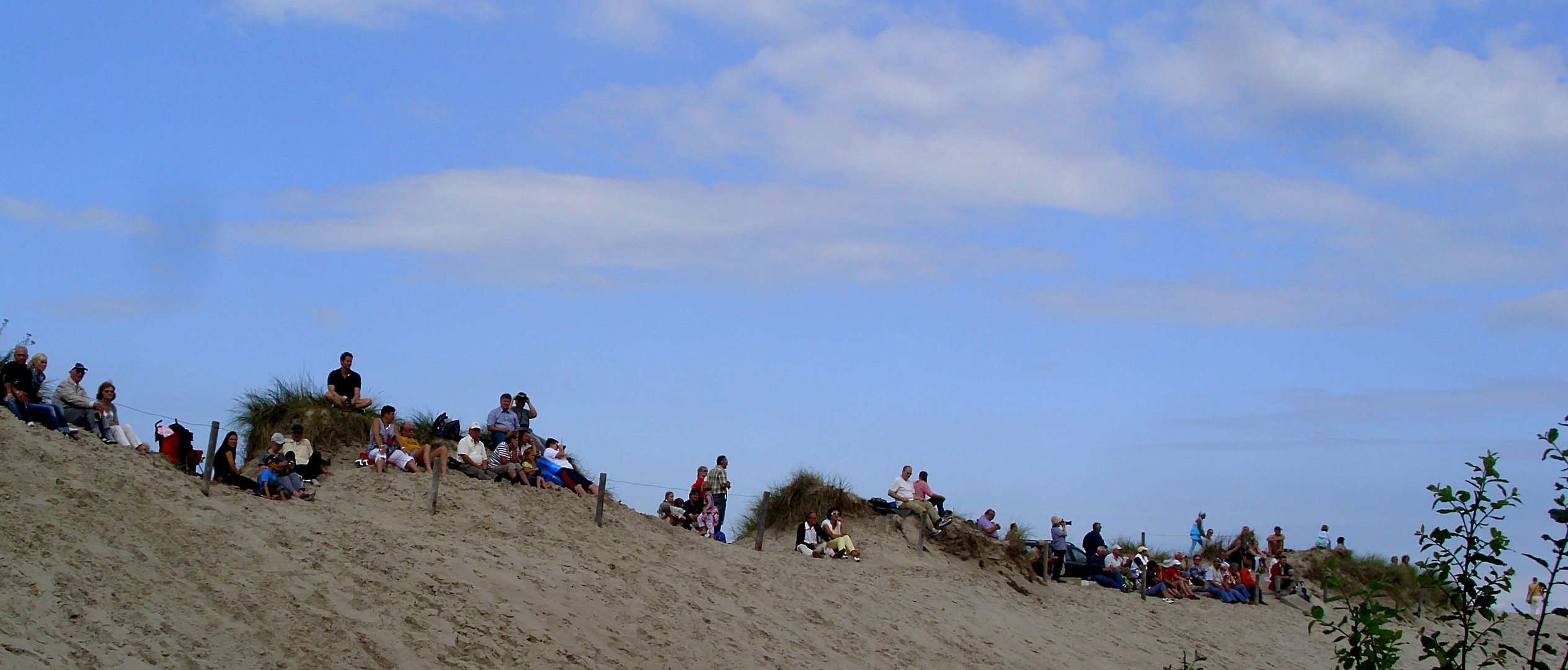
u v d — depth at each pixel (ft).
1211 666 80.59
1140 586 99.86
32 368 53.42
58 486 46.14
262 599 43.50
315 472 62.18
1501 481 32.01
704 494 79.61
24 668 33.19
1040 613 82.99
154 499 48.93
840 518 89.20
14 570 38.70
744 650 55.47
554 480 71.82
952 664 64.49
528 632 48.88
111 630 37.68
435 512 60.13
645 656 51.16
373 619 45.09
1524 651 103.86
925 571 83.35
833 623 63.98
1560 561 31.12
